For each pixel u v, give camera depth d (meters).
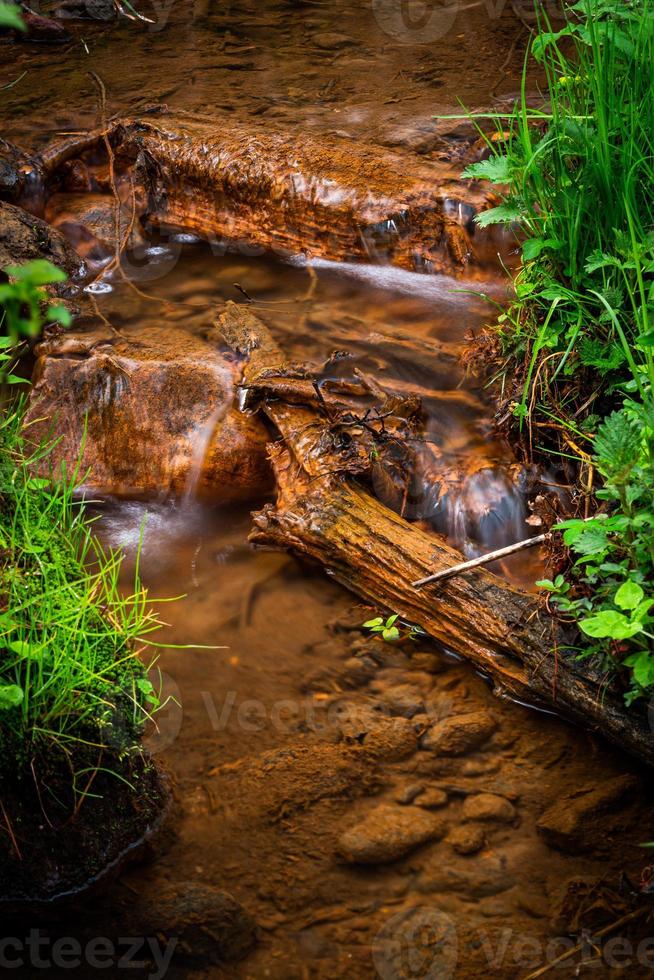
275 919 2.56
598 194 3.05
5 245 3.41
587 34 3.20
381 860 2.62
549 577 2.92
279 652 2.88
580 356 3.05
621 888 2.60
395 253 3.48
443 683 2.85
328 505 2.99
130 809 2.64
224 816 2.67
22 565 2.73
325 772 2.71
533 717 2.80
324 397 3.16
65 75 4.04
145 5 4.61
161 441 3.14
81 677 2.63
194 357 3.22
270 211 3.57
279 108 3.85
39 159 3.64
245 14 4.54
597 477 2.98
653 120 3.07
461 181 3.50
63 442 3.14
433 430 3.14
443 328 3.34
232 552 3.04
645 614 2.68
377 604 2.95
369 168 3.54
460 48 4.16
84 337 3.29
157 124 3.71
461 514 3.05
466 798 2.70
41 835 2.59
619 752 2.76
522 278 3.19
